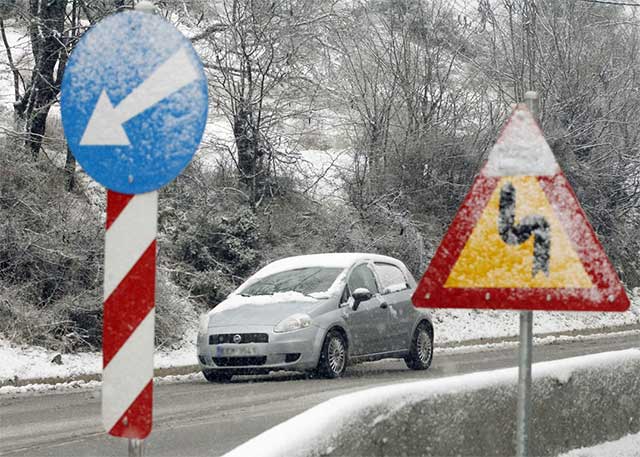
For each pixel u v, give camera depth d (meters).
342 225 37.47
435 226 41.28
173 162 6.18
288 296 21.73
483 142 42.50
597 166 47.41
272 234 35.25
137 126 6.20
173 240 32.03
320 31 37.56
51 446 13.09
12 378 21.14
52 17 30.91
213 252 32.50
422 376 22.34
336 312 21.61
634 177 49.41
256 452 6.07
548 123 46.06
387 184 40.66
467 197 6.58
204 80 6.18
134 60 6.21
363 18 42.56
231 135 38.28
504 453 9.53
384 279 23.75
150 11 6.44
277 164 37.22
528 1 47.03
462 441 8.94
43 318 24.47
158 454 12.31
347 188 39.75
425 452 8.41
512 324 39.44
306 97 37.34
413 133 41.38
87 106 6.25
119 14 6.24
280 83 36.47
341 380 21.00
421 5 44.09
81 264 26.16
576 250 6.36
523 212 6.47
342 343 21.62
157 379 22.89
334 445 7.01
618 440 11.53
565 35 47.91
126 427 6.17
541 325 41.69
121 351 6.20
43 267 25.89
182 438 13.51
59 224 26.69
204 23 36.16
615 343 35.66
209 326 21.17
